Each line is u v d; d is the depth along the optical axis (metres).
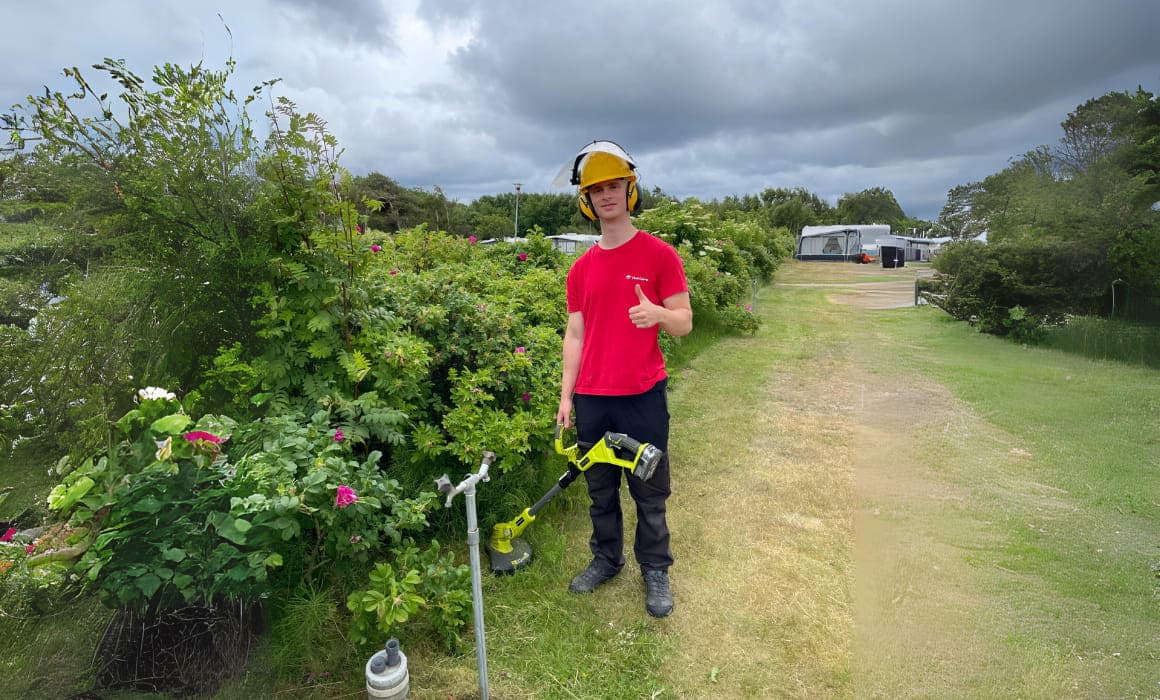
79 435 2.37
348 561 2.29
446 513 2.97
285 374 2.67
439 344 3.41
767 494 3.43
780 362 6.11
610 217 2.24
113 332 2.42
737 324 8.03
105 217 2.37
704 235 11.45
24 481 2.44
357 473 2.23
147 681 1.91
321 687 2.04
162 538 1.93
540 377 3.51
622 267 2.24
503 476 3.10
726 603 2.51
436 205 26.94
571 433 3.77
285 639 2.08
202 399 2.64
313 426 2.34
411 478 2.88
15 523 2.33
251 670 2.00
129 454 2.13
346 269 2.76
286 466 2.06
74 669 1.89
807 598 2.51
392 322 3.00
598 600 2.56
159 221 2.43
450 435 3.18
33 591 1.99
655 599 2.47
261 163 2.50
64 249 2.47
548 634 2.34
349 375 2.67
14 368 2.41
